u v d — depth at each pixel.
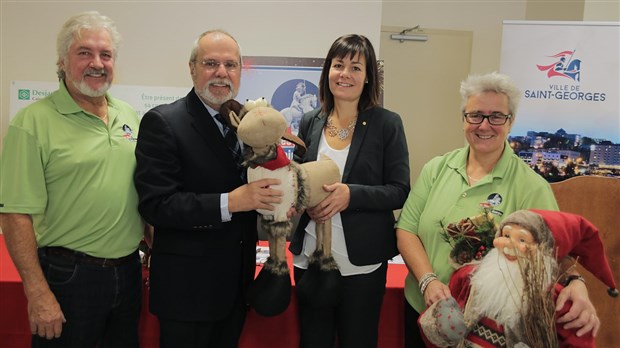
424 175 1.62
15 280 1.75
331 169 1.47
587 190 2.30
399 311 1.82
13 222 1.39
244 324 1.77
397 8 4.29
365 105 1.68
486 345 1.19
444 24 4.33
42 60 3.05
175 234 1.44
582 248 1.26
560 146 2.72
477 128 1.43
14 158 1.40
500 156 1.48
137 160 1.45
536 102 2.74
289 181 1.35
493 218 1.38
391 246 1.63
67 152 1.44
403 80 4.43
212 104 1.51
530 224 1.18
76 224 1.45
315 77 3.07
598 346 2.29
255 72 3.06
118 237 1.51
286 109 3.09
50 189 1.45
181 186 1.44
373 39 3.17
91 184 1.46
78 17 1.50
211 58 1.46
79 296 1.45
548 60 2.71
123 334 1.61
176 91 2.97
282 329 1.78
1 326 1.76
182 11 3.08
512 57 2.76
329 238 1.50
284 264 1.42
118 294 1.52
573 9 3.59
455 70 4.42
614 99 2.64
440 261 1.45
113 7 3.05
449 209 1.46
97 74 1.49
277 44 3.14
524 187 1.40
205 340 1.49
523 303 1.12
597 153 2.68
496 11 4.32
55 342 1.47
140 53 3.10
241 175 1.51
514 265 1.16
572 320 1.13
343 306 1.58
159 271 1.45
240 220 1.52
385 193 1.54
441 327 1.22
